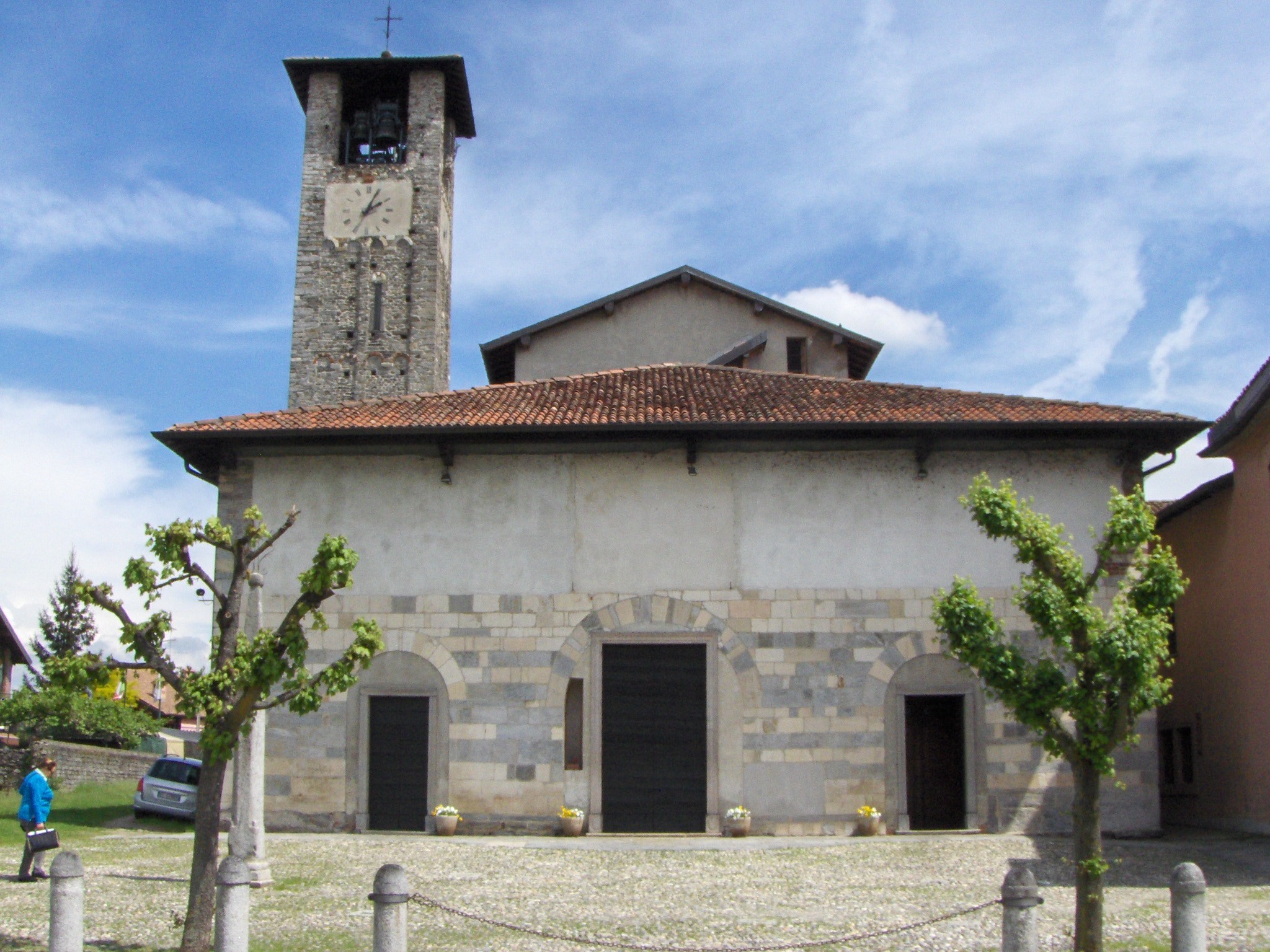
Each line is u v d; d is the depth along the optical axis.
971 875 16.03
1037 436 20.98
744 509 21.17
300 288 40.53
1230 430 20.89
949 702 21.19
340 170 41.22
